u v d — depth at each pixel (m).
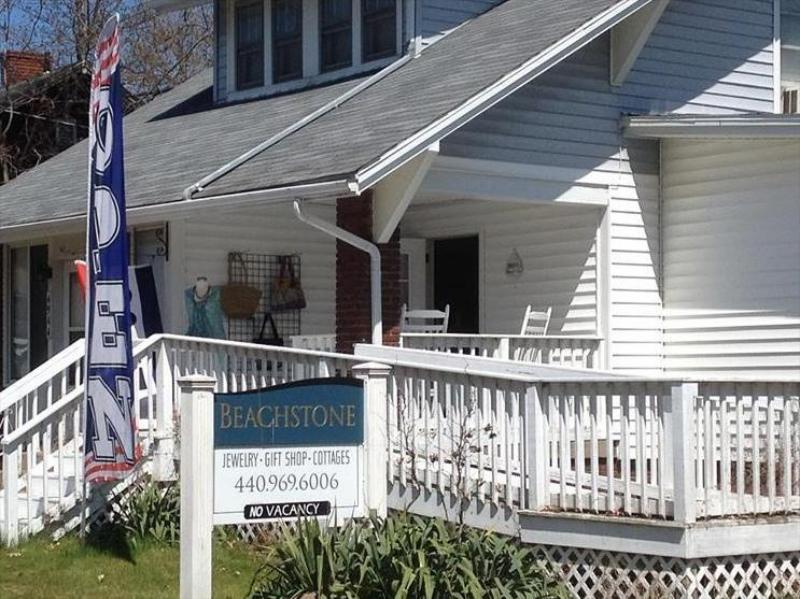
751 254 15.17
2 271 20.75
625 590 9.85
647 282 16.05
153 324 16.78
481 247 17.42
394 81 16.80
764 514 9.93
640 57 16.28
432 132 13.62
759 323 15.06
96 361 10.94
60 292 19.31
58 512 11.77
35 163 30.67
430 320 18.06
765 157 15.04
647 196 16.11
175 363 12.88
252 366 12.29
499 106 15.09
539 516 10.11
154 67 39.66
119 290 10.73
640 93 16.25
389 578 8.53
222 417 8.97
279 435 9.12
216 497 8.94
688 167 15.89
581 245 16.11
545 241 16.59
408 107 14.87
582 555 10.05
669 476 9.68
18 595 9.77
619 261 15.88
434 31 17.83
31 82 30.17
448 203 17.81
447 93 14.59
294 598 8.65
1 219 19.28
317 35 19.30
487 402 10.70
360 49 18.47
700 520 9.64
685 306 15.88
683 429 9.54
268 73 20.28
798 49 17.97
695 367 15.72
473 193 14.88
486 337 14.91
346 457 9.33
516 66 14.25
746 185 15.23
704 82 16.86
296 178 13.98
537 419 10.21
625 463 9.88
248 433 9.03
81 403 11.98
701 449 9.73
